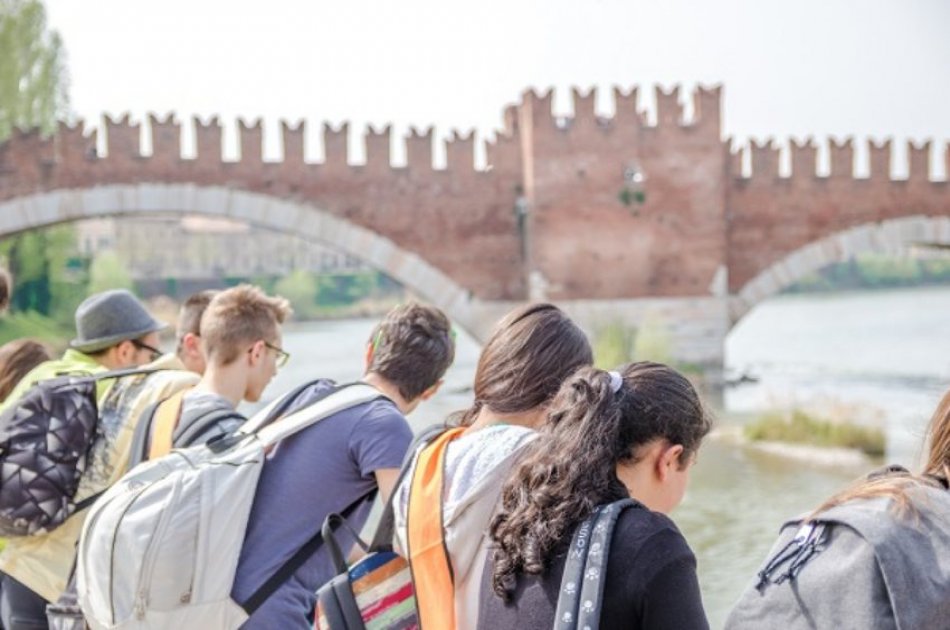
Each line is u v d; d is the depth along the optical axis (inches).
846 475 751.1
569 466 89.4
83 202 1210.6
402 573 102.3
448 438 103.6
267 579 121.3
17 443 141.4
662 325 1302.9
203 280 4200.3
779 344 2257.6
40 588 147.3
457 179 1285.7
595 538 86.0
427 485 99.2
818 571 83.7
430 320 136.4
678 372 98.4
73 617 139.8
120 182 1214.3
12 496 140.3
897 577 79.3
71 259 3186.5
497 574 89.4
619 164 1290.6
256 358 153.5
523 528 88.6
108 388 161.8
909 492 84.2
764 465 792.3
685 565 86.1
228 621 119.3
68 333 2069.4
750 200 1362.0
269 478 124.9
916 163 1406.3
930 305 3912.4
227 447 127.9
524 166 1295.5
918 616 78.5
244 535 121.3
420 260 1278.3
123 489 123.0
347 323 3713.1
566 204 1278.3
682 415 94.7
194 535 118.0
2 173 1200.2
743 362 1758.1
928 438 95.2
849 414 929.5
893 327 2775.6
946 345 2126.0
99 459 147.2
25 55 1798.7
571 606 84.1
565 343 105.8
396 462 122.8
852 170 1387.8
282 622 121.1
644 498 96.5
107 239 4210.1
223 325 151.8
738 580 486.6
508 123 1341.0
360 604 102.0
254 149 1237.7
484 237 1295.5
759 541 568.4
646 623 84.0
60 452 142.6
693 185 1310.3
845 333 2573.8
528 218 1283.2
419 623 96.1
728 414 1064.8
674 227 1305.4
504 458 96.6
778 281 1369.3
